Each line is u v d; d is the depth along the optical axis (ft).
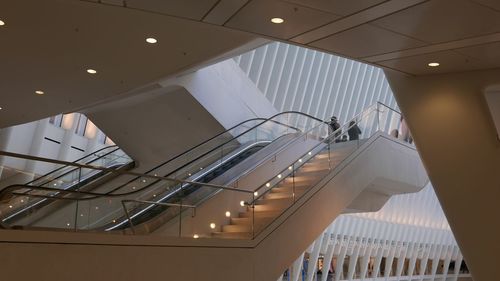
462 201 22.70
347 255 73.82
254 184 33.83
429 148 23.49
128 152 46.44
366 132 36.83
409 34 18.08
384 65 22.26
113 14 21.04
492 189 21.88
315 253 65.67
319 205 29.22
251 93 43.57
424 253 86.33
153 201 24.49
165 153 44.19
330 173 30.71
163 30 22.74
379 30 17.76
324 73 63.05
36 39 24.07
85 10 20.66
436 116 23.21
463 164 22.59
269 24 17.49
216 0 15.67
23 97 34.50
